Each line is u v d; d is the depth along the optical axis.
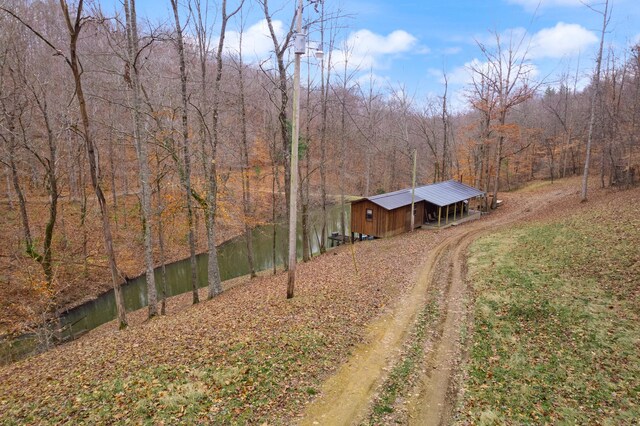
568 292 13.34
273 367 9.30
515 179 58.22
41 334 17.09
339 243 33.44
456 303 14.43
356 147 48.19
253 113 28.31
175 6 15.91
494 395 8.68
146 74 19.52
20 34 19.34
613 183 36.16
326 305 14.00
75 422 7.07
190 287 26.34
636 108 35.62
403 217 31.41
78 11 11.39
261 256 33.19
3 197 29.81
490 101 36.53
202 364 9.30
